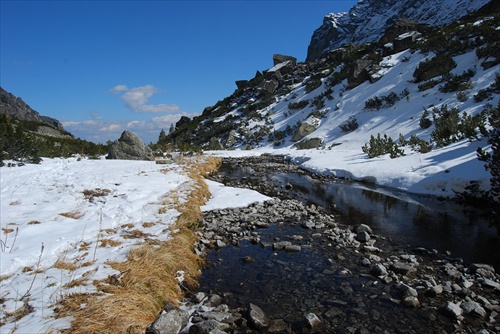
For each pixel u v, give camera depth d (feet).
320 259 21.83
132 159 72.23
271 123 147.13
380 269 19.27
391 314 15.01
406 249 23.75
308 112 136.87
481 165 38.19
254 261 21.52
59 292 13.00
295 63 227.61
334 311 15.30
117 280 14.74
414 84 104.06
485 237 25.85
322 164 68.44
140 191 34.71
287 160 91.15
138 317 12.48
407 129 81.41
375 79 122.31
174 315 13.26
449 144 55.42
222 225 29.17
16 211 24.93
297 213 33.73
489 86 76.02
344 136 101.45
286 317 14.78
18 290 13.11
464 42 102.42
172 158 77.05
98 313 11.66
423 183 42.06
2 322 10.88
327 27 412.36
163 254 18.39
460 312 14.67
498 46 85.20
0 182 35.37
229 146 142.51
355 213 34.24
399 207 36.06
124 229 22.91
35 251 17.13
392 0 346.54
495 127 43.57
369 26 338.34
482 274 18.98
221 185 49.16
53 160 58.39
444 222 30.09
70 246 18.83
